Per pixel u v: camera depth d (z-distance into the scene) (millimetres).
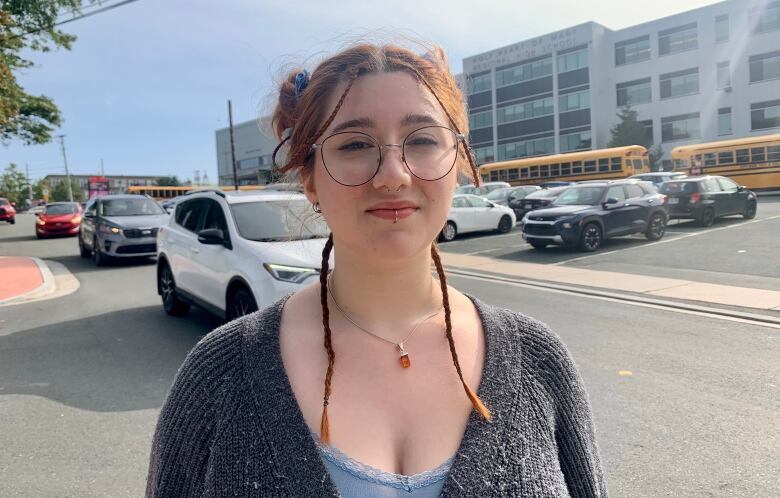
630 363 5559
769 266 11055
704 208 18000
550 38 52781
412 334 1169
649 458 3602
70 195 70438
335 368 1120
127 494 3275
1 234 26625
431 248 1245
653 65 48406
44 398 4812
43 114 24172
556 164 33375
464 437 1075
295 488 991
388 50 1187
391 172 1062
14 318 8328
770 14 42375
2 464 3625
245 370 1112
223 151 88625
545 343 1249
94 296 10023
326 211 1143
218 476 1031
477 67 58188
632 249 14273
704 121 46000
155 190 44969
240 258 5969
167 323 7621
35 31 17828
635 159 30906
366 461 1035
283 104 1314
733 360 5582
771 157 27500
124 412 4477
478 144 58812
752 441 3801
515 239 17766
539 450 1108
